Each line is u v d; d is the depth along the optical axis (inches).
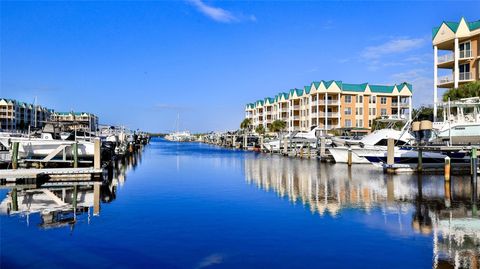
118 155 2332.7
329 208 760.3
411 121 1657.2
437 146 1218.6
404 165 1384.1
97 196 917.2
